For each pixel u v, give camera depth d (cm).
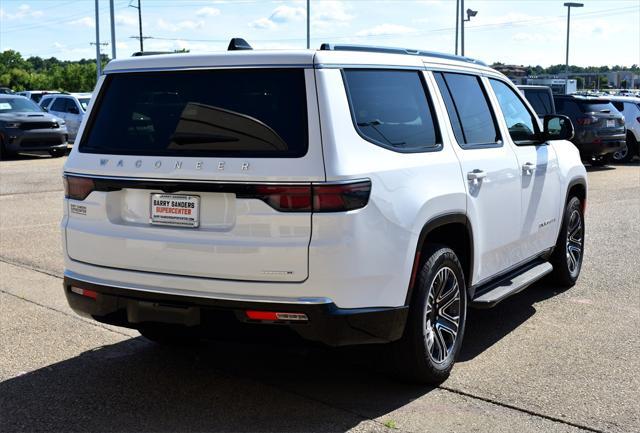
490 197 525
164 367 501
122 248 428
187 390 461
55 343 551
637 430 400
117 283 431
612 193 1416
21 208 1216
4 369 498
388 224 411
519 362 509
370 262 401
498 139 561
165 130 425
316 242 385
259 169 391
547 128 627
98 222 439
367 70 435
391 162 423
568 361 510
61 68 8950
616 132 1856
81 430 405
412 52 493
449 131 492
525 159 588
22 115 2178
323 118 394
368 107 425
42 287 714
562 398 444
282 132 396
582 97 1858
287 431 400
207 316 410
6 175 1708
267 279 392
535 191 608
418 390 458
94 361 513
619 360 511
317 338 394
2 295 684
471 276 508
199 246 404
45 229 1027
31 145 2159
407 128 452
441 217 457
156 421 415
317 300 388
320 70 402
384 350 448
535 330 583
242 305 396
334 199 385
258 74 412
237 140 402
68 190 456
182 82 427
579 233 727
